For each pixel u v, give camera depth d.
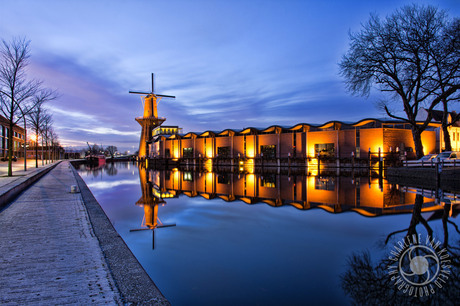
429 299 3.87
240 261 5.39
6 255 4.62
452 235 6.97
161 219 9.32
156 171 42.25
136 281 3.82
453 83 22.55
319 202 12.93
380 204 12.08
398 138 39.06
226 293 4.06
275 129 49.56
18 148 70.56
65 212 8.20
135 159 123.88
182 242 6.68
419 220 8.81
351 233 7.37
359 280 4.49
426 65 22.52
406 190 16.89
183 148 64.38
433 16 21.98
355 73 25.33
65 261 4.38
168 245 6.42
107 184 22.62
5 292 3.33
